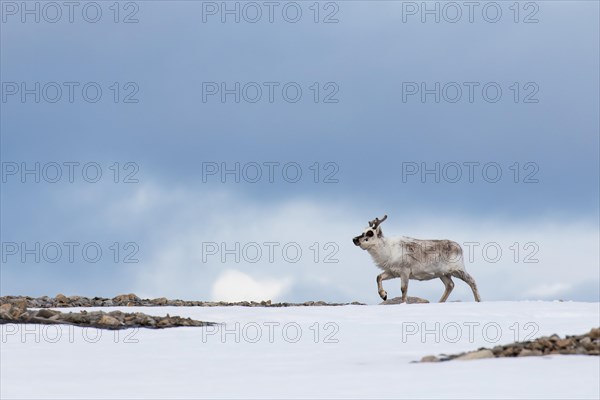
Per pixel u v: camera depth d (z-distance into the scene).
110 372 36.16
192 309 65.06
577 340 41.66
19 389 31.39
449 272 73.31
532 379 31.11
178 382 32.75
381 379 32.06
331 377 33.06
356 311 62.22
